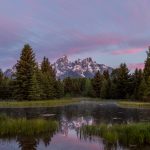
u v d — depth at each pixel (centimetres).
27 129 2398
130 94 10225
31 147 1948
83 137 2281
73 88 15175
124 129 2217
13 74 7869
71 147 1955
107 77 13412
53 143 2064
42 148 1925
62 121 3456
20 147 1939
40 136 2311
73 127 2900
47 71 9844
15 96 7794
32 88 7812
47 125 2566
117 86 10612
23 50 7925
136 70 10156
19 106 6350
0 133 2319
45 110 5206
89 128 2486
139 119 3641
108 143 2053
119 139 2075
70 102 8475
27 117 3800
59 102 7719
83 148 1925
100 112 4866
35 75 7938
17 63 7894
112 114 4450
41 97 8556
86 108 5909
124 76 10419
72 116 4106
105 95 11275
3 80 8981
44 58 10456
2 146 1956
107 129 2348
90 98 12006
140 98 8444
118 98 10688
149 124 2320
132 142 2005
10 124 2425
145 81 8650
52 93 9138
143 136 1995
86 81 15350
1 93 8606
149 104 6625
